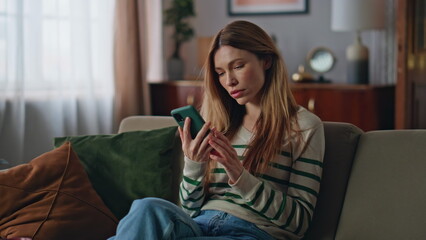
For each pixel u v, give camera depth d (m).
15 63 3.30
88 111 3.78
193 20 4.75
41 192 1.82
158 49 4.50
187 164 1.58
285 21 4.48
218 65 1.62
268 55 1.64
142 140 1.97
